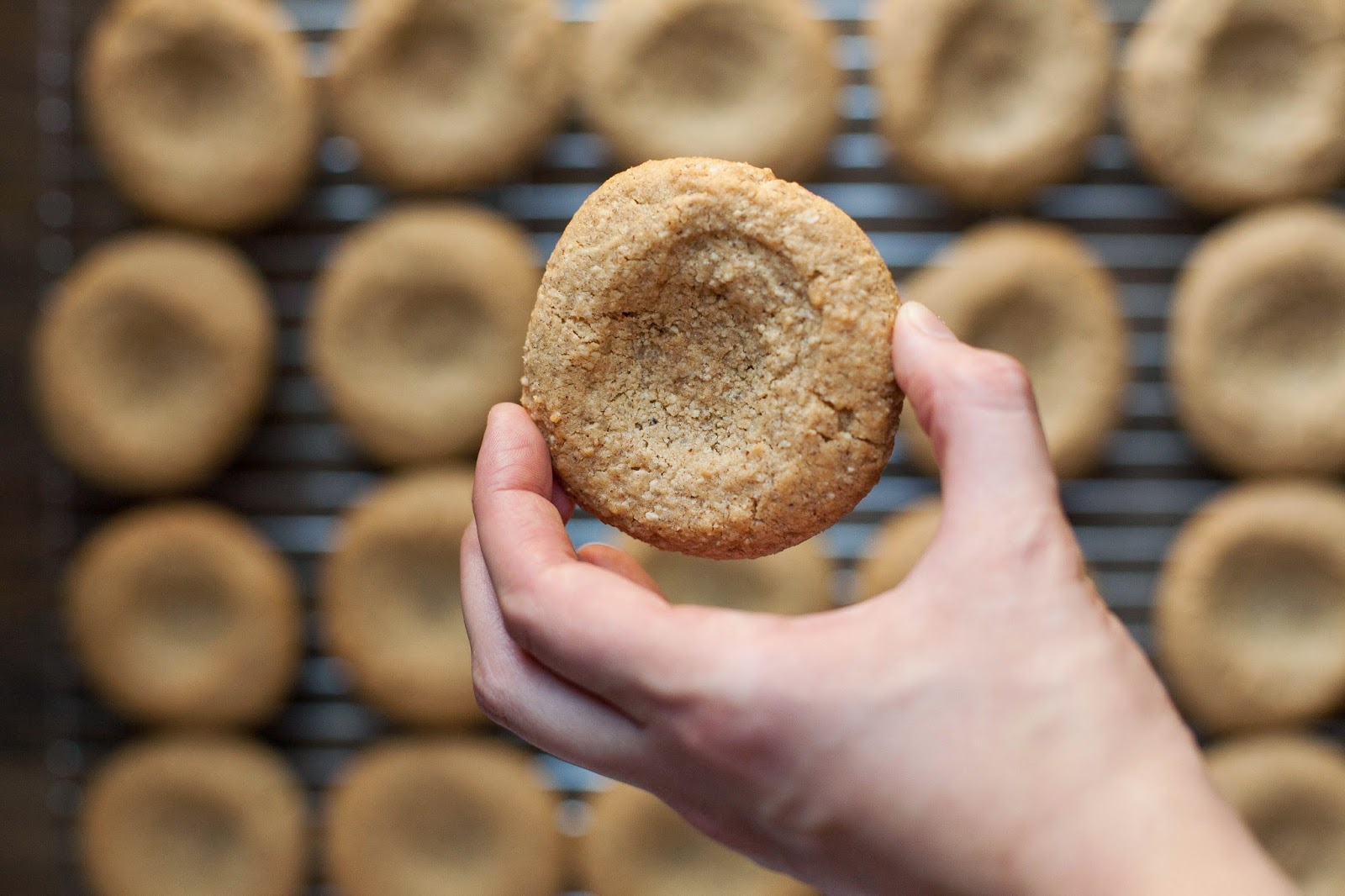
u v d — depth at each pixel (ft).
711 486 1.02
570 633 0.86
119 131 1.60
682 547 1.05
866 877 0.84
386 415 1.59
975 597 0.82
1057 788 0.77
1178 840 0.74
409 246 1.58
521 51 1.58
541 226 1.67
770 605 1.59
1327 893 1.57
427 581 1.63
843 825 0.82
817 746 0.80
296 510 1.70
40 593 1.71
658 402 1.06
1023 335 1.59
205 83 1.62
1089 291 1.57
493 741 1.66
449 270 1.58
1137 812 0.75
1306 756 1.57
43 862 1.70
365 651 1.60
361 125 1.59
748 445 1.03
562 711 0.94
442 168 1.59
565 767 1.67
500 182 1.62
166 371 1.63
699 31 1.58
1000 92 1.59
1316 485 1.59
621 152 1.58
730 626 0.84
